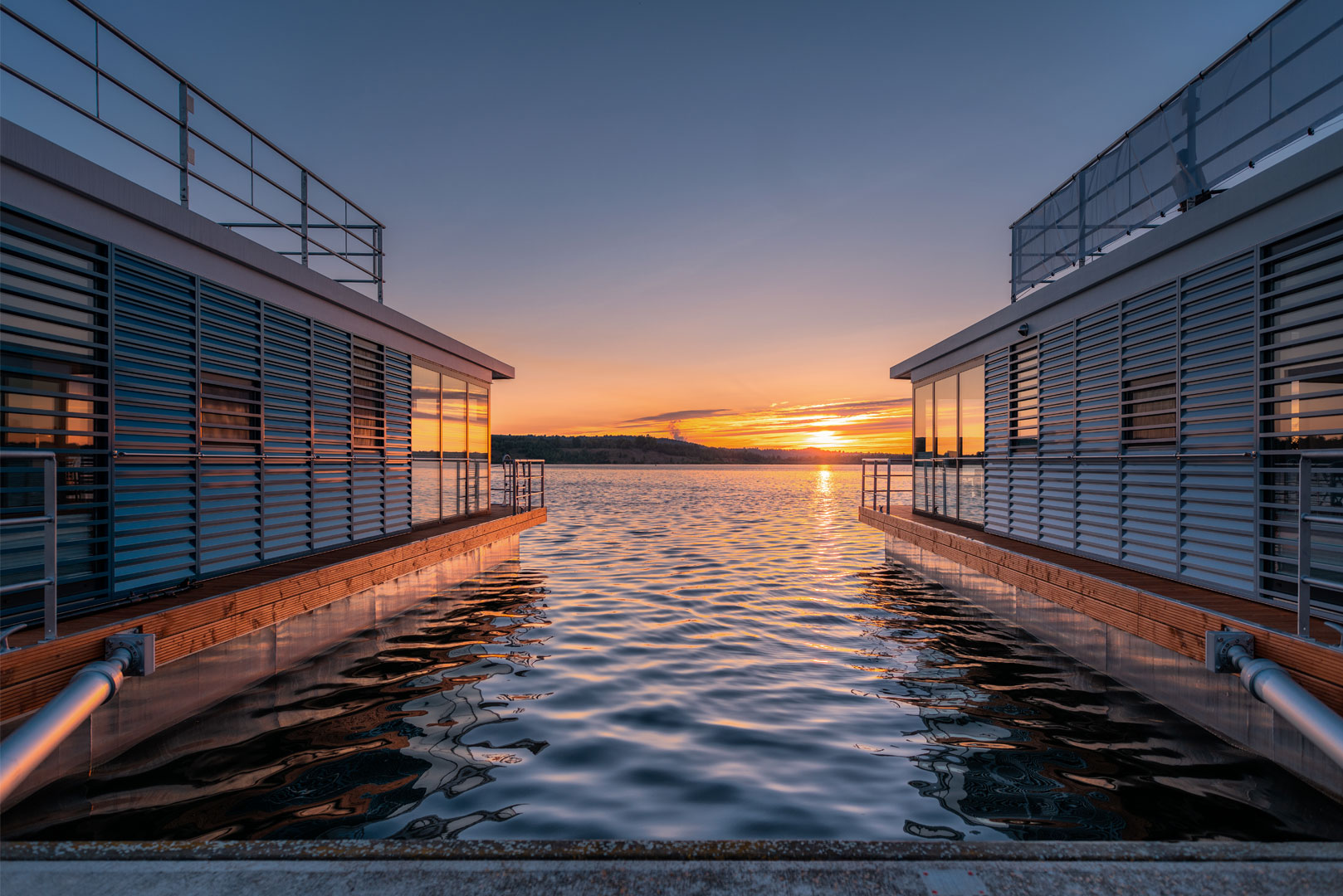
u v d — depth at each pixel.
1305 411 4.90
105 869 2.10
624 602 9.64
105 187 4.95
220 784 4.03
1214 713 4.83
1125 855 2.15
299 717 5.16
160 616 4.71
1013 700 5.59
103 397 5.10
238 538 6.64
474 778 4.13
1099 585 6.23
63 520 4.82
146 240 5.49
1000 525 10.11
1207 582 5.76
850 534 19.41
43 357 4.68
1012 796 3.93
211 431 6.29
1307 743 4.04
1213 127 5.92
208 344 6.25
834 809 3.77
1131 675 5.86
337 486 8.44
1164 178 6.57
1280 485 5.12
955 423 12.16
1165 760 4.42
